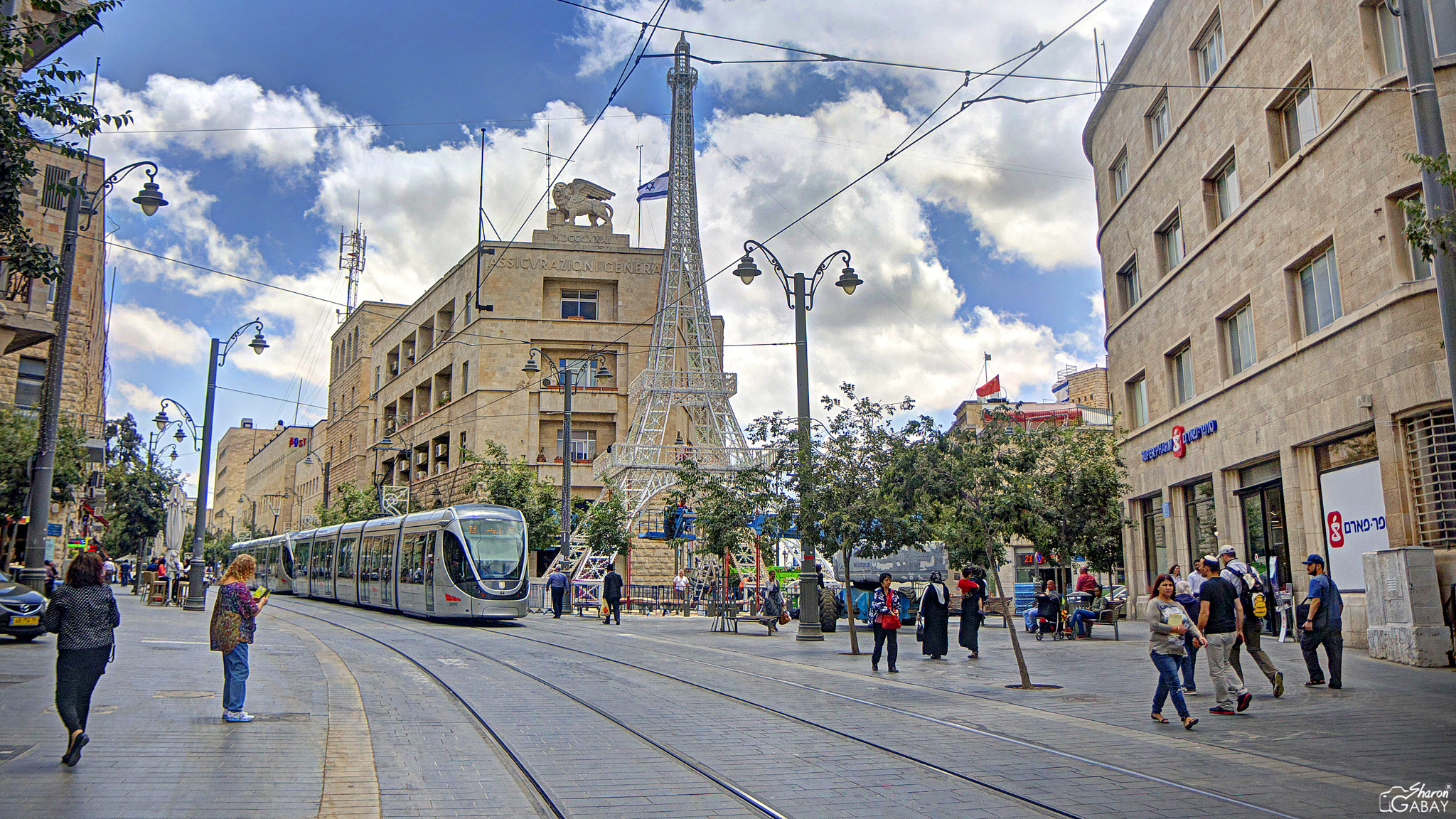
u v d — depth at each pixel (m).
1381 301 19.33
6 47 10.50
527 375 57.59
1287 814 7.46
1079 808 7.68
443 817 7.34
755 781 8.62
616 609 32.09
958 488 16.17
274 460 124.75
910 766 9.30
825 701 13.70
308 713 11.33
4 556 37.28
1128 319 34.50
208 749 9.09
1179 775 8.84
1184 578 30.20
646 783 8.53
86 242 43.38
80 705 8.44
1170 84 28.64
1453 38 18.58
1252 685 14.90
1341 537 21.36
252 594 10.74
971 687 15.32
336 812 7.27
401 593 32.41
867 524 20.89
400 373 74.88
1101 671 17.55
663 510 46.47
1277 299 23.77
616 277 59.62
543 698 13.62
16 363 39.44
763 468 30.34
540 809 7.64
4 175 10.77
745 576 39.12
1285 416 23.27
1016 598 46.69
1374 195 19.80
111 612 8.73
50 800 7.16
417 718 11.76
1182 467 29.58
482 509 30.94
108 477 52.28
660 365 54.56
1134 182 33.38
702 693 14.50
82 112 10.89
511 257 59.03
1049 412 61.31
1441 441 18.36
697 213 58.22
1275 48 23.66
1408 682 14.68
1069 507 28.91
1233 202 26.73
